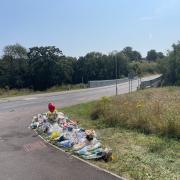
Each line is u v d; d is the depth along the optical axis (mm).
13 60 90500
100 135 14250
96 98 36625
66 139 13000
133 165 9492
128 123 15820
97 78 103062
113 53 108750
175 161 9875
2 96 44500
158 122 14367
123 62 108625
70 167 9617
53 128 15266
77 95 42625
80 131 13992
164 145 11812
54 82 89688
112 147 11836
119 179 8398
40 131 15609
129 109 17391
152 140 12773
